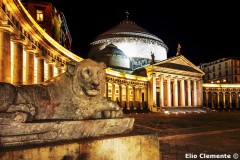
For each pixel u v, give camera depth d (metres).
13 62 17.97
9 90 3.82
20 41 17.84
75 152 3.95
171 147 10.18
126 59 61.56
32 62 20.77
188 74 59.53
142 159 4.99
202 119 27.98
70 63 4.76
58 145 3.77
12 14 16.30
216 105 70.69
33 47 20.70
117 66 58.75
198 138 12.75
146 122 23.14
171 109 52.84
